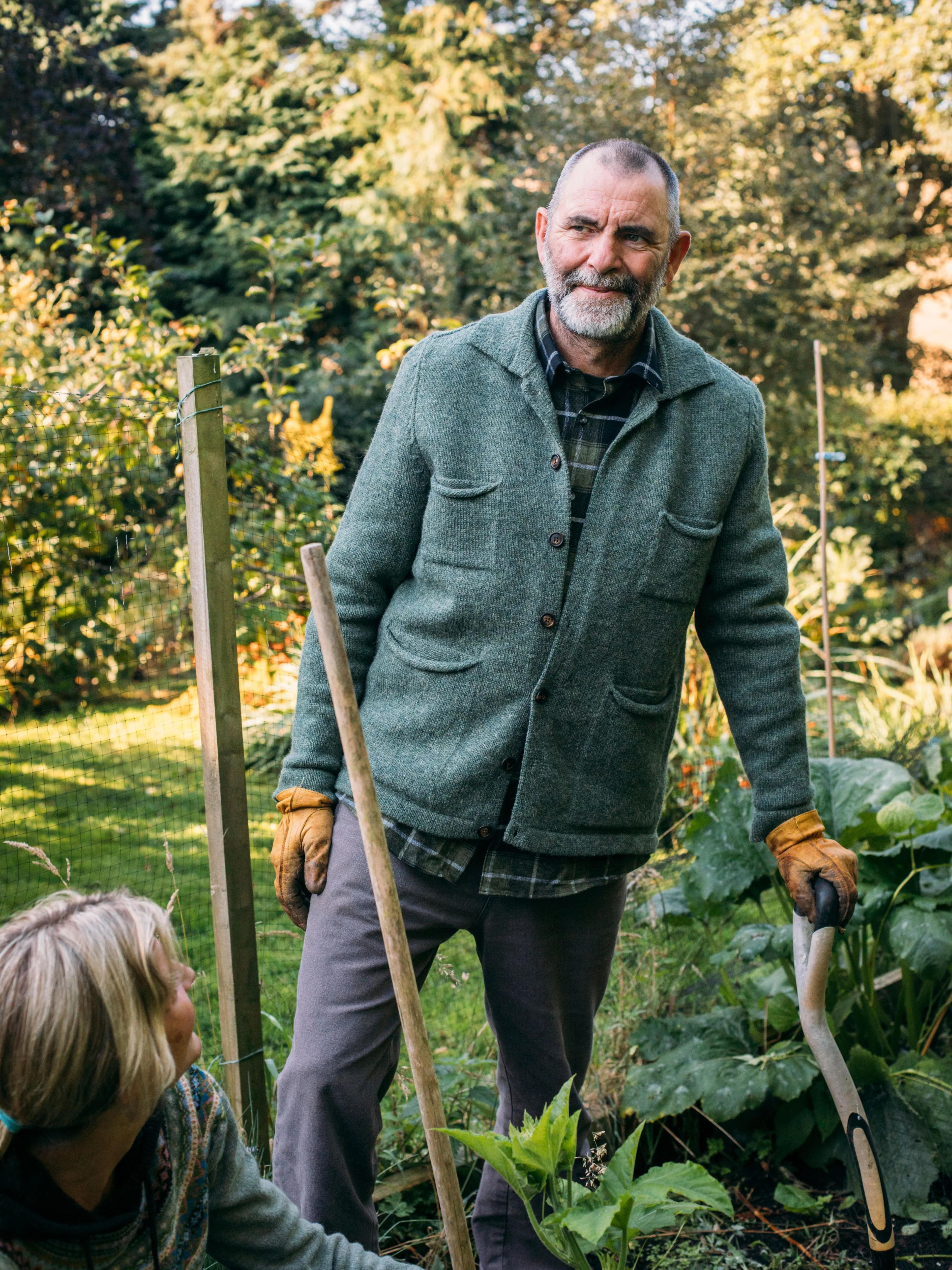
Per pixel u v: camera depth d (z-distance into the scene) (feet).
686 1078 7.88
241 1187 4.27
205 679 6.88
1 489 13.85
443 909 5.93
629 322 5.60
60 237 27.32
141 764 14.94
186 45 38.42
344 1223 5.86
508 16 37.27
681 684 6.28
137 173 33.68
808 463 32.14
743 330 30.12
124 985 3.39
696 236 29.78
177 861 12.46
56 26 32.71
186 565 15.84
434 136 34.50
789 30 35.29
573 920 6.12
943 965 7.63
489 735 5.72
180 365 6.78
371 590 6.13
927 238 38.93
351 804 5.95
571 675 5.70
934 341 44.04
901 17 36.45
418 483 5.94
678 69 30.42
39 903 3.63
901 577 33.86
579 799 5.86
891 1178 7.50
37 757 14.88
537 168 30.50
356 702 4.34
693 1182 4.36
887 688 21.47
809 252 30.81
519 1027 6.20
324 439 16.15
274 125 36.96
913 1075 7.93
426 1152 7.70
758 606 6.19
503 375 5.82
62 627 15.25
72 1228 3.61
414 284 24.81
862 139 40.24
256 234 34.99
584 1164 6.50
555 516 5.66
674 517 5.80
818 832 6.13
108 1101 3.43
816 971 5.64
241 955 7.04
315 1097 5.70
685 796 14.74
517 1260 6.45
